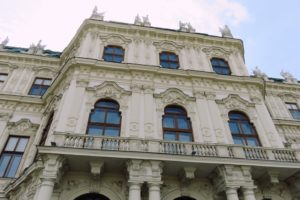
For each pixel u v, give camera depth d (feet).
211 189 45.16
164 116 53.83
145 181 39.42
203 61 69.21
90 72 57.36
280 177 47.42
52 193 39.04
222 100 58.70
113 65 59.06
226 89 61.98
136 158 40.70
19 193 45.19
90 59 57.93
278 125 78.48
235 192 40.86
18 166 54.13
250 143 52.95
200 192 44.39
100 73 57.98
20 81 72.59
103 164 41.22
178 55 69.77
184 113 55.31
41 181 37.99
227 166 42.96
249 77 63.77
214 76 62.64
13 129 60.08
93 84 55.31
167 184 44.06
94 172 40.32
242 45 77.56
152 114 52.13
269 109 83.56
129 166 40.68
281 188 48.26
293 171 45.80
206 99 58.29
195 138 50.37
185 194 43.57
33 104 66.59
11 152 56.54
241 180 42.29
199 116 54.29
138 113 51.49
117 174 43.65
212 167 43.50
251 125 56.34
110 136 43.88
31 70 76.28
